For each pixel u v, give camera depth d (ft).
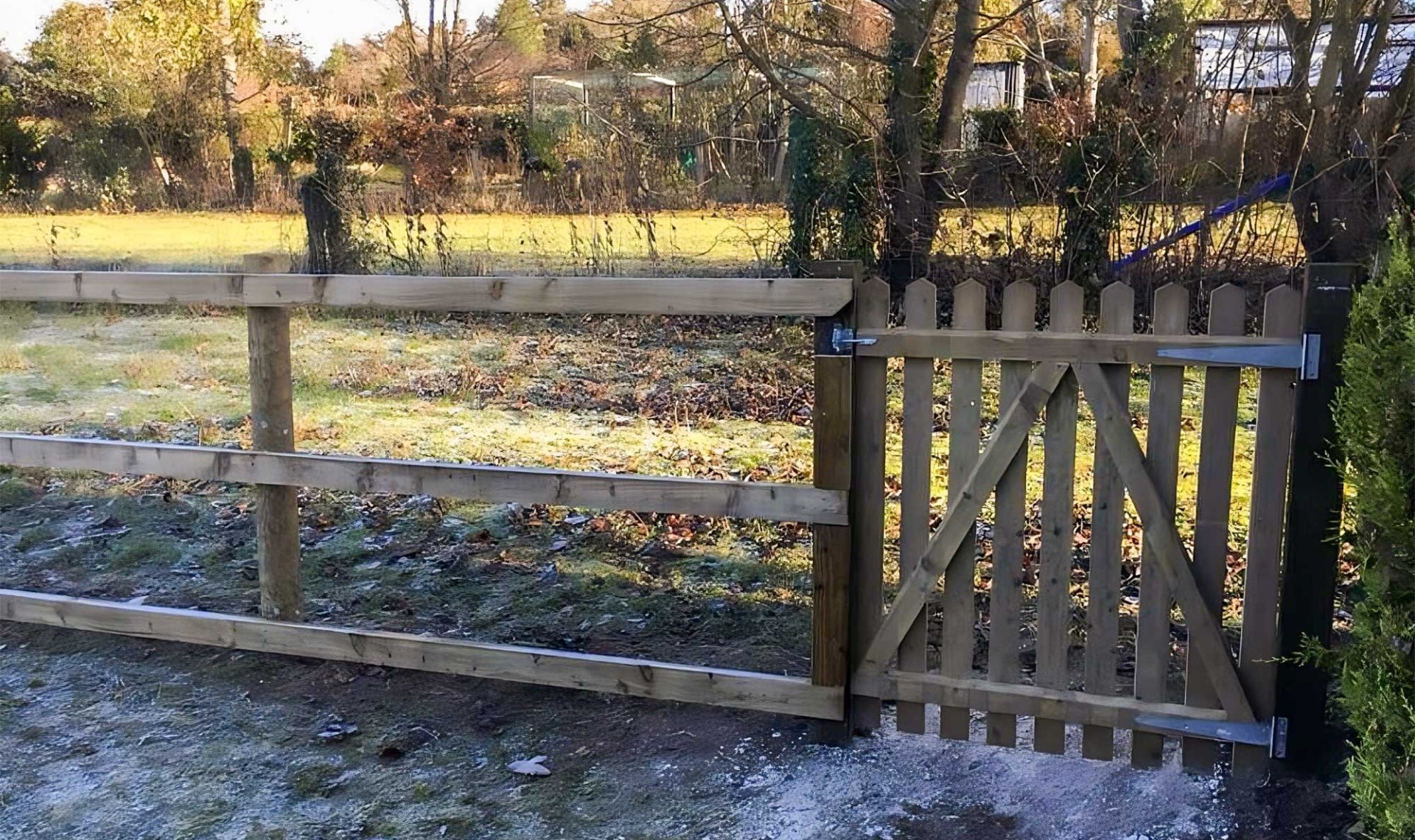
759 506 11.87
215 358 35.35
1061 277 32.96
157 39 98.37
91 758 12.17
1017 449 11.14
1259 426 10.53
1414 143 32.27
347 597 16.80
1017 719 12.49
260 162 92.32
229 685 13.93
